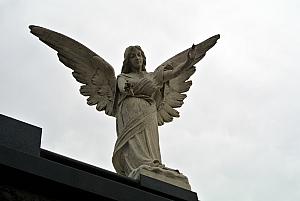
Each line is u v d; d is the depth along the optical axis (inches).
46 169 446.0
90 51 663.1
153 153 569.0
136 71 631.2
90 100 654.5
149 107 597.6
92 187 455.2
